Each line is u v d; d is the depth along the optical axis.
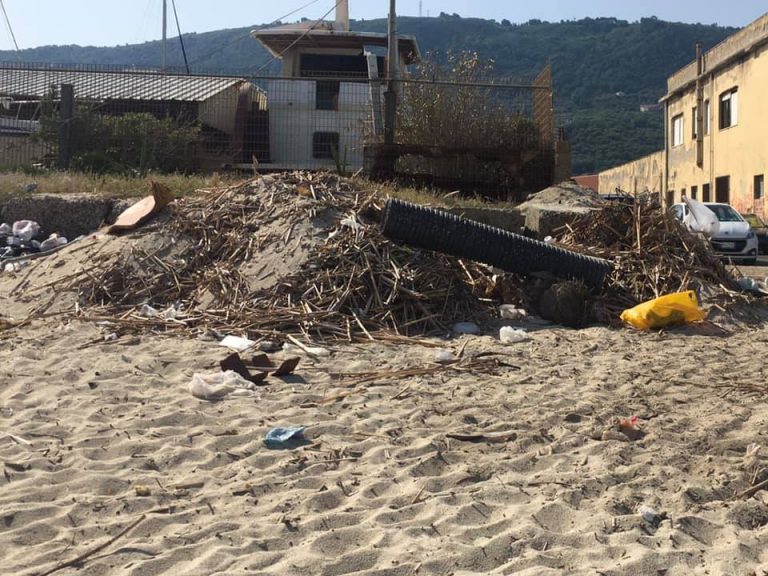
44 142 15.91
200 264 8.92
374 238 8.80
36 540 3.65
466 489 4.28
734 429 5.23
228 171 17.05
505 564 3.52
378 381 6.21
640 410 5.58
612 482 4.40
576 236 10.74
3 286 9.17
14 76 20.97
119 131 15.97
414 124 16.94
